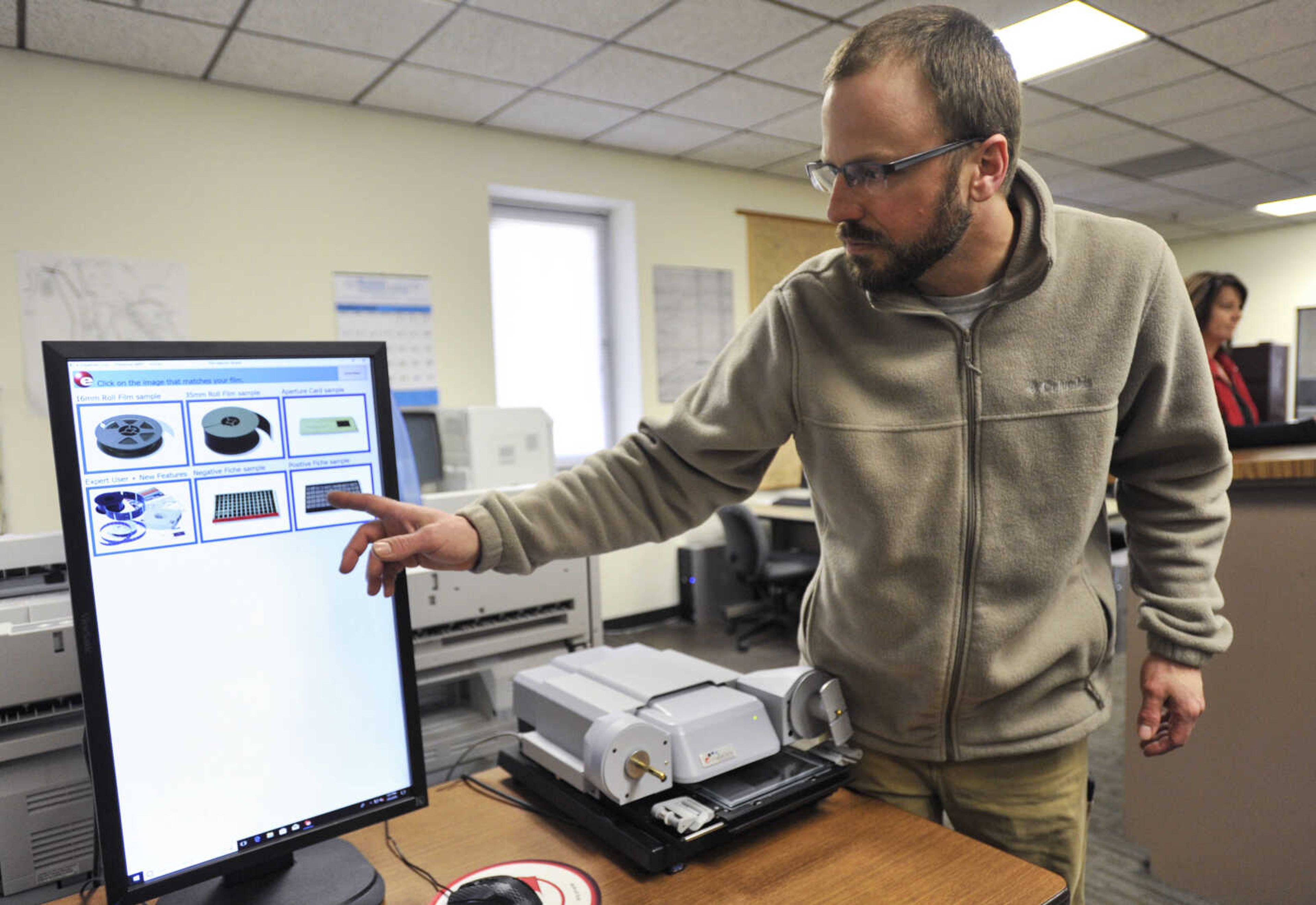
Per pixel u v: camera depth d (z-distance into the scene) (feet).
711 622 14.67
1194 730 5.62
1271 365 11.49
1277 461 4.79
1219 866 5.55
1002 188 2.71
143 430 2.14
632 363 14.53
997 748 3.12
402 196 11.67
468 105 11.32
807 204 16.44
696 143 13.44
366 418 2.53
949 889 2.46
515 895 2.24
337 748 2.42
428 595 3.93
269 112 10.57
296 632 2.37
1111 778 7.86
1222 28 9.83
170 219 9.95
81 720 2.89
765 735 2.93
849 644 3.22
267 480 2.34
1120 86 11.68
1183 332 2.99
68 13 8.16
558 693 3.01
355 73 10.03
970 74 2.48
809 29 9.30
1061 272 2.89
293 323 10.85
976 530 2.92
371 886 2.40
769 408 3.17
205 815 2.21
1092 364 2.87
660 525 3.29
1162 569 3.15
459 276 12.22
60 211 9.29
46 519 9.33
